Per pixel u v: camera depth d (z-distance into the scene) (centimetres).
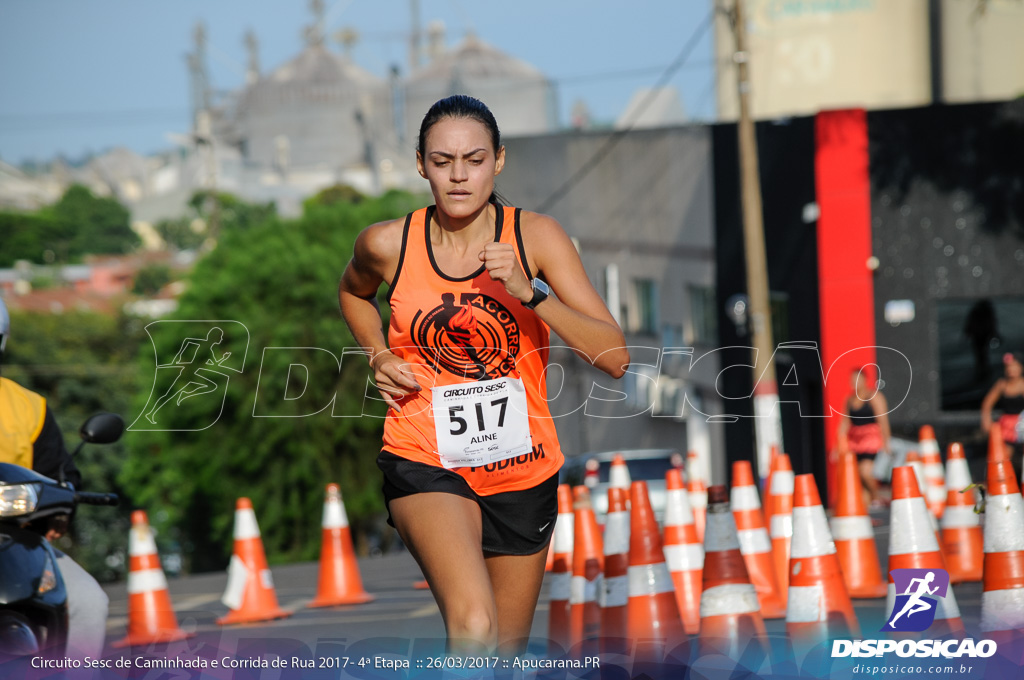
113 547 13550
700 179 8825
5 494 1486
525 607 1494
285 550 9994
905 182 6900
